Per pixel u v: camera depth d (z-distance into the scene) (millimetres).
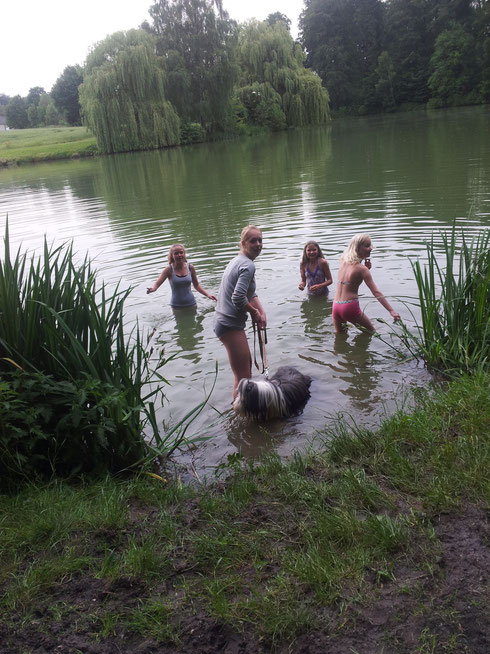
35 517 2809
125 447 3498
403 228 8766
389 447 3277
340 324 5598
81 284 3590
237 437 3990
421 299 4684
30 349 3447
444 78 56500
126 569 2465
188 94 39219
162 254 8828
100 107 34281
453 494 2744
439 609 2117
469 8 59094
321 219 10148
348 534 2543
